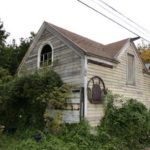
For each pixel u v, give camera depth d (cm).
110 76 1186
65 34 1225
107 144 891
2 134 1102
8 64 2034
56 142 845
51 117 1077
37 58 1366
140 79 1480
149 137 1073
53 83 1073
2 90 1202
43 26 1341
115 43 1475
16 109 1235
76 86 1055
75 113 1028
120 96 1148
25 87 1084
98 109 1073
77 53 1083
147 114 1047
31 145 812
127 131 970
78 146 846
